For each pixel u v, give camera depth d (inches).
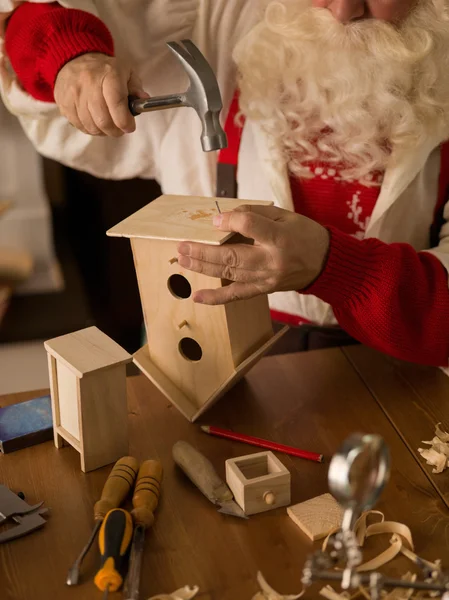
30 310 78.3
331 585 26.7
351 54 39.5
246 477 31.8
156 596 25.7
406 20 39.8
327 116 41.2
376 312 37.4
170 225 33.4
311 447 34.4
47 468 32.8
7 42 43.2
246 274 32.6
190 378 36.6
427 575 26.3
